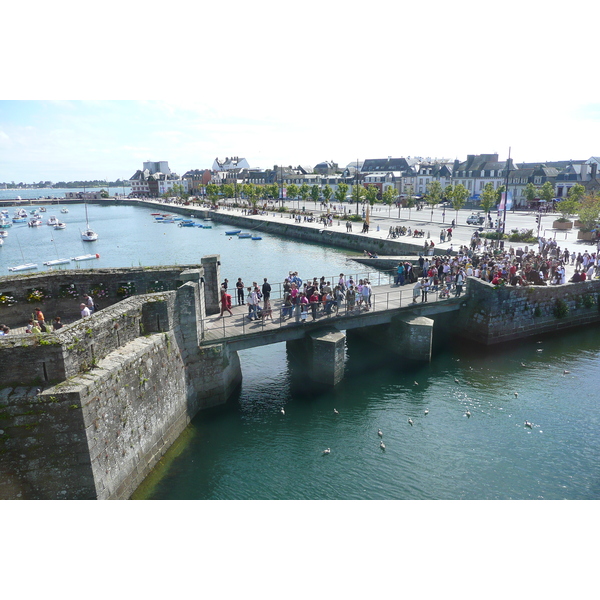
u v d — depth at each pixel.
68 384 14.69
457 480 18.59
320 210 121.44
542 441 21.03
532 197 109.06
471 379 26.81
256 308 26.34
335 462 19.73
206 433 21.73
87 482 14.88
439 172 145.88
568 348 31.19
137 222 136.50
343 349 26.41
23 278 22.66
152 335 19.77
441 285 34.84
